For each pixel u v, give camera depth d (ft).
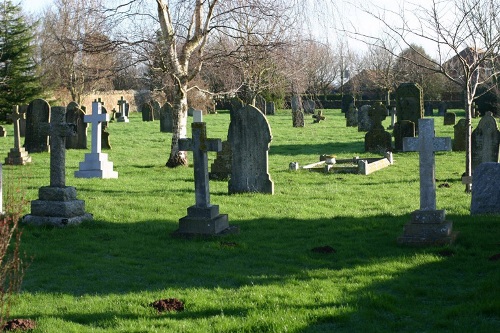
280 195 64.39
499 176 50.78
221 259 40.78
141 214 54.13
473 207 51.55
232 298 32.07
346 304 30.91
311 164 89.76
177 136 89.20
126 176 80.84
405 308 30.81
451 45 61.05
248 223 51.44
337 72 321.32
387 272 36.88
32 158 95.76
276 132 149.79
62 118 49.37
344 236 46.91
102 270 37.76
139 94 257.75
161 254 41.42
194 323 28.63
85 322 29.01
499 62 83.71
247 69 93.97
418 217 43.06
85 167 79.30
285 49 83.97
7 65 202.28
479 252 40.57
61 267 38.29
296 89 116.57
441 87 262.26
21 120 136.98
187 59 85.81
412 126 105.81
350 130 154.51
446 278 35.63
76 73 140.26
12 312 29.60
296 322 28.43
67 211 48.80
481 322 28.58
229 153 74.79
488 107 201.05
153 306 30.76
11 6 203.31
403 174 82.02
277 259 40.52
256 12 81.35
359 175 81.15
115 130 155.63
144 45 82.17
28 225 48.37
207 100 215.10
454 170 85.25
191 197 62.69
